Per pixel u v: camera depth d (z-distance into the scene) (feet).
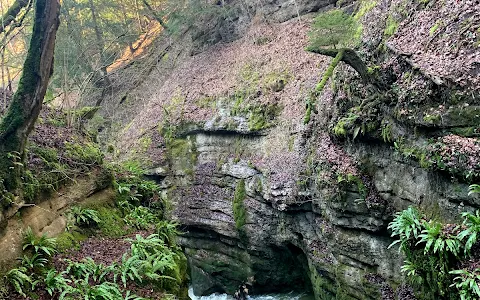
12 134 22.43
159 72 79.56
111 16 80.64
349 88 34.14
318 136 39.24
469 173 22.54
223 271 52.31
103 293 21.11
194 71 69.62
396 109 28.63
